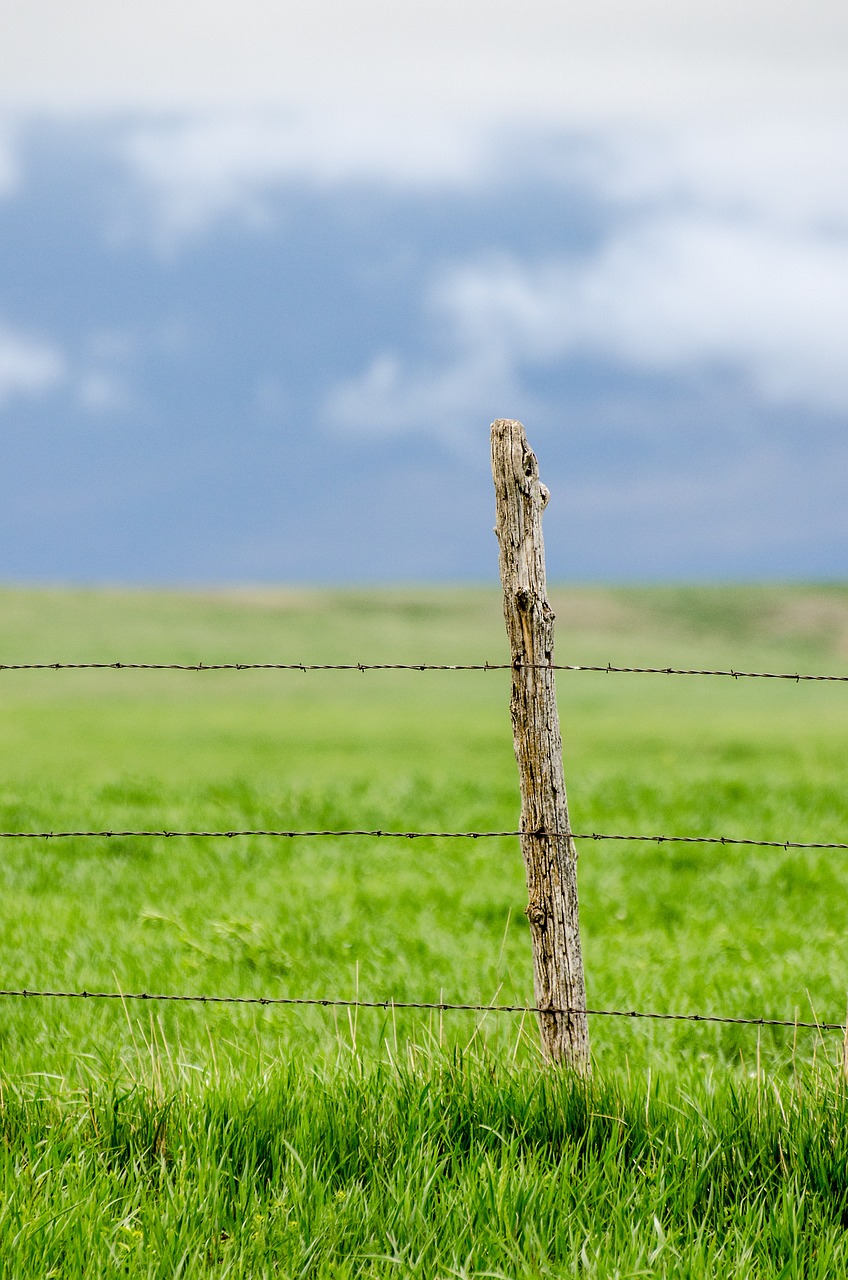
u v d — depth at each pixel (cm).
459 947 3719
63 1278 1619
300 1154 1889
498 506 2070
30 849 5456
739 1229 1748
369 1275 1645
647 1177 1855
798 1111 1978
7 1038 2930
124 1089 2073
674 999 3067
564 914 2088
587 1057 2105
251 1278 1638
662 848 5281
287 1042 2648
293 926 3922
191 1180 1827
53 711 17850
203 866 5094
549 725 2077
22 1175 1833
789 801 6831
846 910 4206
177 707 19375
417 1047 2244
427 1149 1897
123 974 3409
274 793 7406
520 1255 1667
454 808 6800
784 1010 2975
